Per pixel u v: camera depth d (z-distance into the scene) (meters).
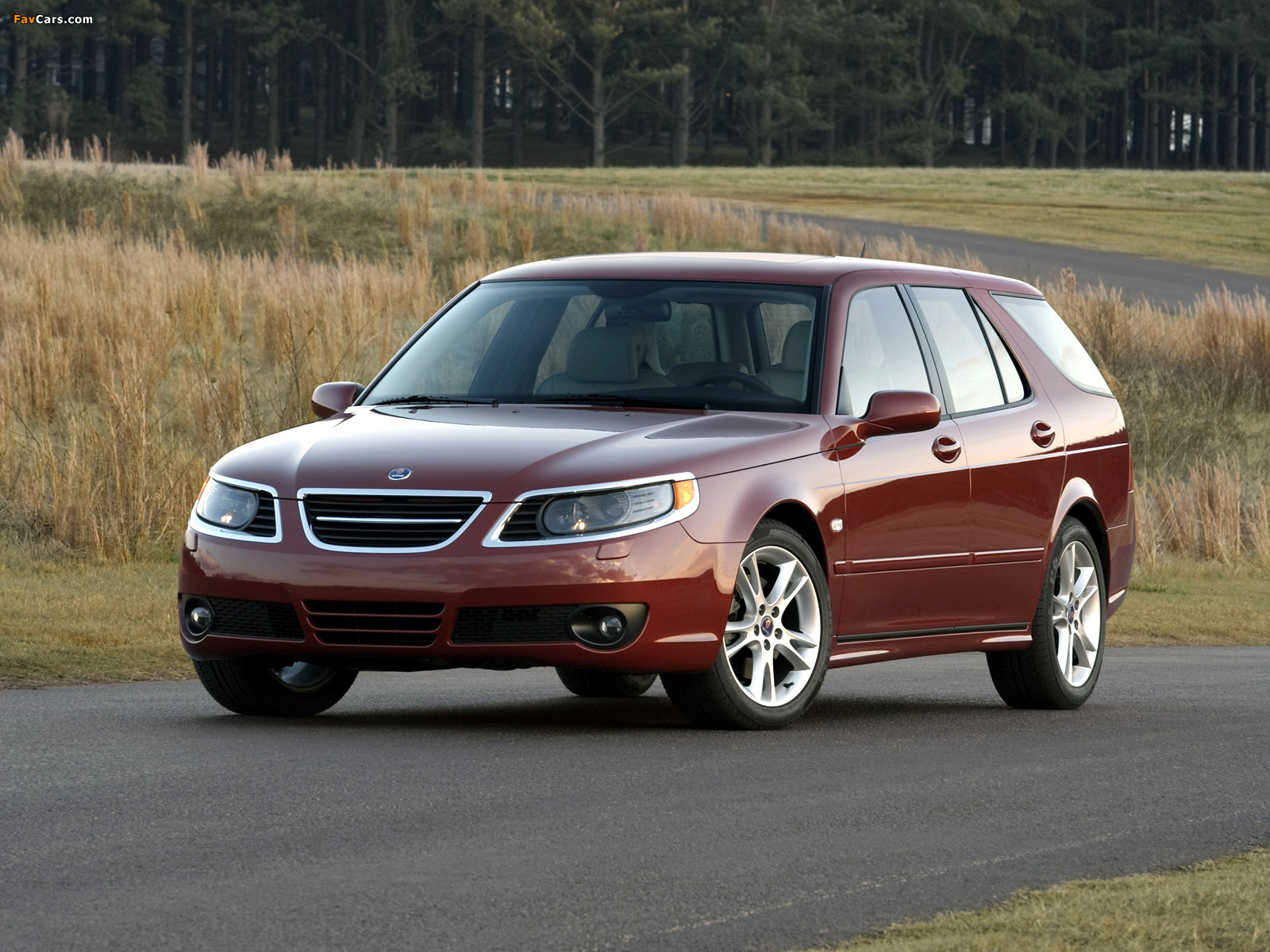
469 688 22.08
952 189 152.25
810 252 89.81
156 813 13.02
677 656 16.66
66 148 96.06
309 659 16.91
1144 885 11.37
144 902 10.56
